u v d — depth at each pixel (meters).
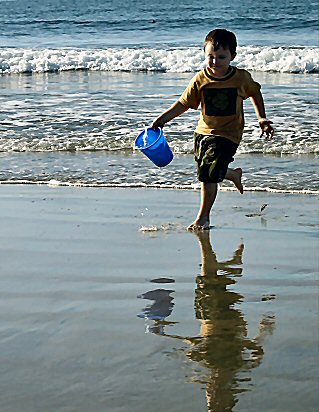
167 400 2.94
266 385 3.05
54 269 4.72
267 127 5.84
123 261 4.88
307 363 3.25
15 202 6.57
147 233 5.57
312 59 17.00
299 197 6.61
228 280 4.49
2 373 3.20
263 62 17.44
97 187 7.10
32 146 8.91
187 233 5.57
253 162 7.97
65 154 8.58
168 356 3.36
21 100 12.16
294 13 30.28
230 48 5.68
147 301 4.13
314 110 10.68
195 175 7.50
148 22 29.44
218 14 30.95
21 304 4.09
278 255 4.98
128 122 10.11
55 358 3.35
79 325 3.77
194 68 17.22
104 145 8.92
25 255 5.03
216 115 5.80
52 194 6.84
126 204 6.46
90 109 11.14
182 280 4.51
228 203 6.46
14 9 35.94
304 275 4.55
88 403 2.92
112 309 4.01
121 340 3.57
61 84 14.46
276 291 4.27
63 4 37.75
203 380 3.11
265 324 3.76
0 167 7.96
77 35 26.23
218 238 5.43
